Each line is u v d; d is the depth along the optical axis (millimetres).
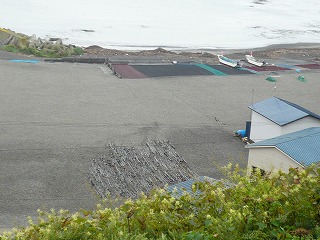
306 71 48188
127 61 46906
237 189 5930
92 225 5250
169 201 5695
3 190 19203
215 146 25891
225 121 30609
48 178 20656
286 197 5477
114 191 19688
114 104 32781
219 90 38719
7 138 24875
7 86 35156
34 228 5375
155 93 36438
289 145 18109
